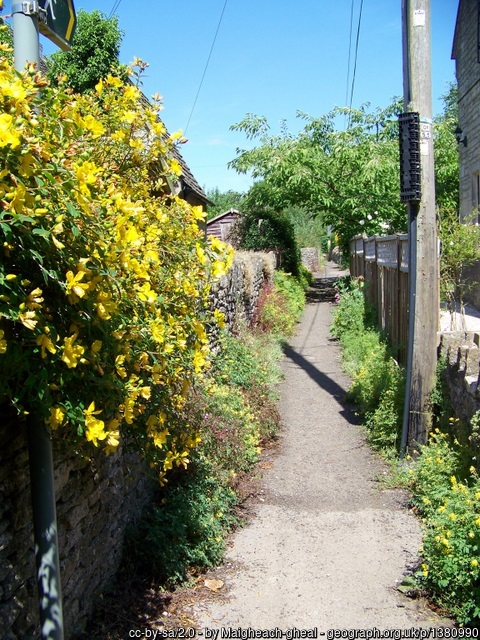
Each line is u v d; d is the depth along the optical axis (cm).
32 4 271
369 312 1301
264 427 728
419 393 642
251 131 1973
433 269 644
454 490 434
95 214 228
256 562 457
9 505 270
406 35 639
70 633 328
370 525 513
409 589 408
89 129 253
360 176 1766
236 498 546
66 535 328
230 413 625
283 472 640
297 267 2400
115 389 253
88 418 225
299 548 477
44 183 202
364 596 405
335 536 496
